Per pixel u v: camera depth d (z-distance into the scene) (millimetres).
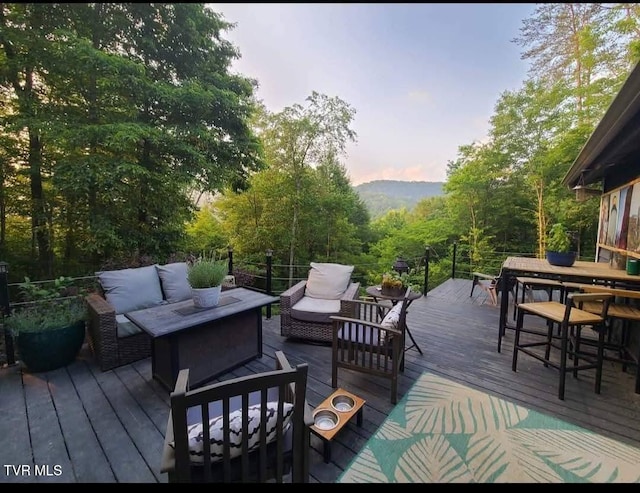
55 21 4414
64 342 2531
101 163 4484
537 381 2455
